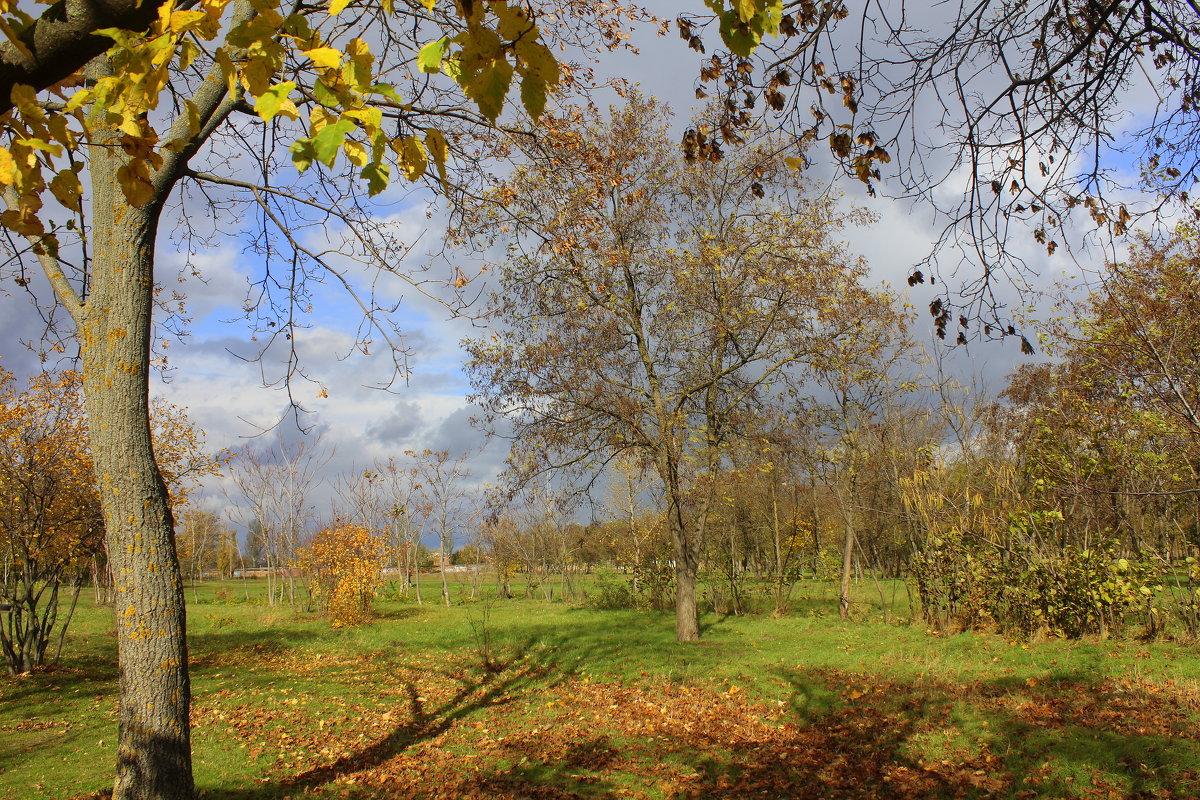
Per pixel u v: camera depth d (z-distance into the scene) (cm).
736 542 2186
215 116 493
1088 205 362
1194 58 315
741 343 1587
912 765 691
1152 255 819
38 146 192
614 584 2739
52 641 1773
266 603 3306
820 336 1541
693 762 752
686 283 1511
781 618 1938
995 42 345
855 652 1278
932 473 1573
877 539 1962
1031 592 1266
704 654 1361
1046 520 1246
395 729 930
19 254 400
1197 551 1137
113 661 1550
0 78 188
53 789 697
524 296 1478
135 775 466
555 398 1553
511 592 3912
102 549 1475
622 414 1502
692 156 399
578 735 874
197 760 801
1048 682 916
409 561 3659
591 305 1486
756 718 903
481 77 161
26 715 1020
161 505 497
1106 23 320
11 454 1341
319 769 767
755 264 1498
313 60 168
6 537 1364
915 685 980
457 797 673
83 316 500
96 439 485
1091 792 582
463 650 1622
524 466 1571
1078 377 1165
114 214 492
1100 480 1180
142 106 184
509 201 663
